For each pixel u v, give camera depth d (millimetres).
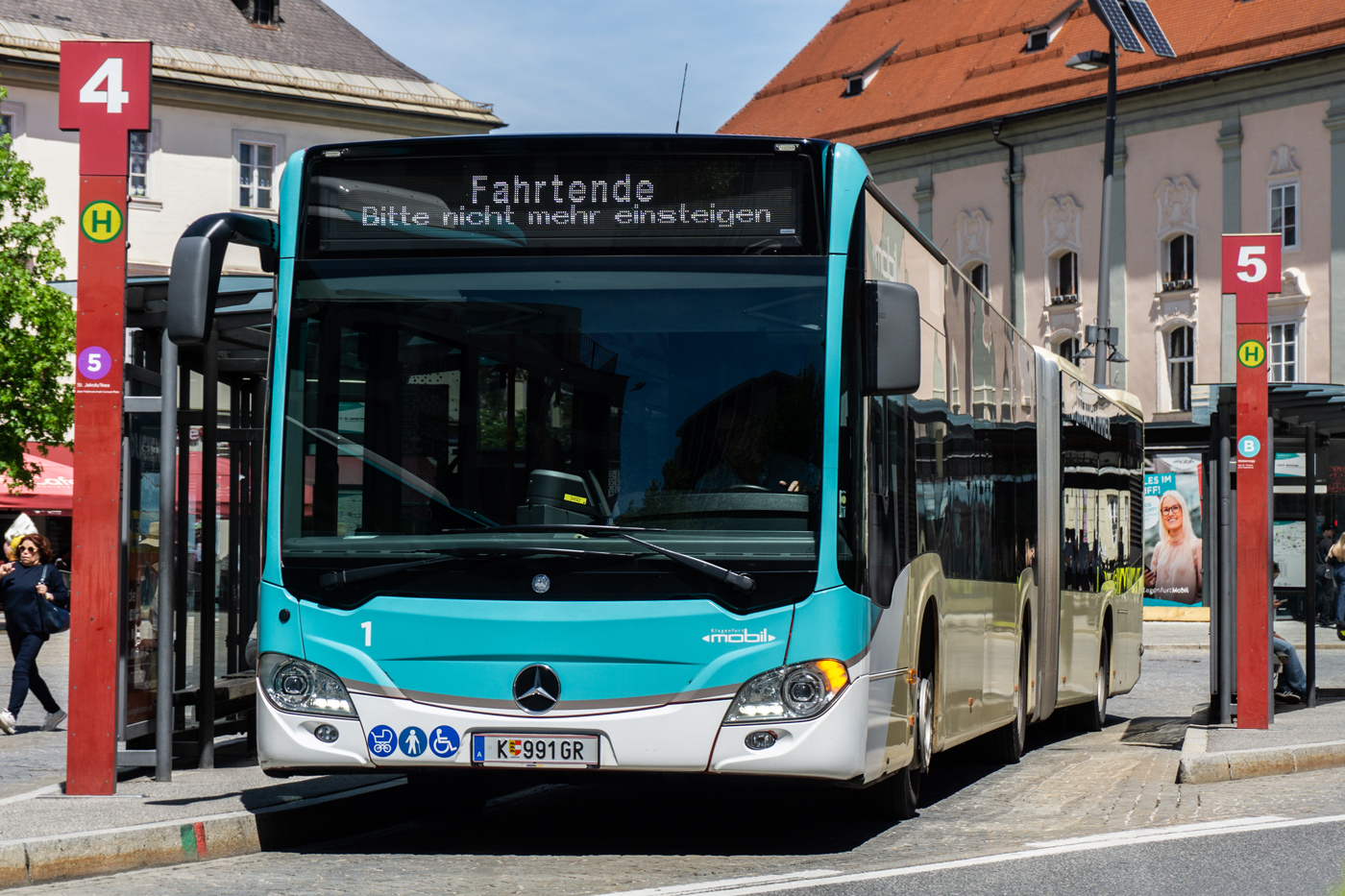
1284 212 49250
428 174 9344
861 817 11062
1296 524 22219
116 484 10898
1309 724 16641
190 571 12656
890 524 9703
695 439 8984
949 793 12781
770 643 8789
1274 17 50094
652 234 9211
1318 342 48406
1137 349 52719
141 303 12156
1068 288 55031
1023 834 10438
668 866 9102
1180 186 51594
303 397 9258
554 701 8820
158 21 56125
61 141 52938
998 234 56875
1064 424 17219
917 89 61188
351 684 8984
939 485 11266
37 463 40375
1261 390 16047
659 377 9055
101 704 10797
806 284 9117
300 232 9398
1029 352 15586
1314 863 9102
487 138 9328
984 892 8227
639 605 8820
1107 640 19812
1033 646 15516
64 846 8633
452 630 8898
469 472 9062
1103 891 8273
